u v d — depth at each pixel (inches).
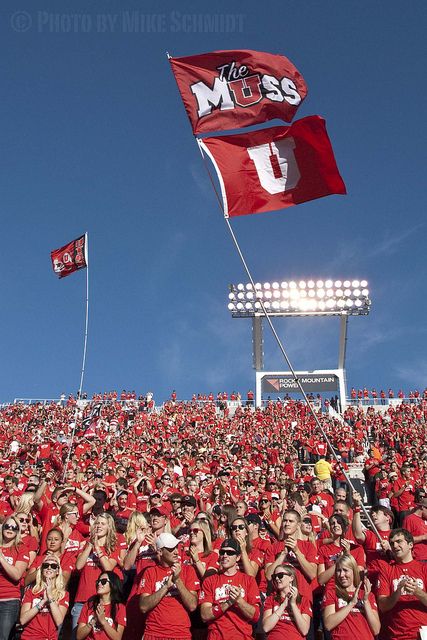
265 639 331.9
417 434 1267.2
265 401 1765.5
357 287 1716.3
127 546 375.6
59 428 1488.7
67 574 363.3
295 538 354.0
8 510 542.6
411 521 430.0
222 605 301.1
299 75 480.4
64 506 406.3
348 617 298.5
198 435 1316.4
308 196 461.1
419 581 301.4
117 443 1096.2
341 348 1702.8
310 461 1134.4
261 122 475.8
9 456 989.2
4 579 350.0
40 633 321.1
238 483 632.4
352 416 1526.8
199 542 336.5
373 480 749.9
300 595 304.0
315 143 457.1
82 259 877.2
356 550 350.3
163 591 305.1
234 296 1720.0
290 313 1702.8
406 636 294.7
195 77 478.6
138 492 589.3
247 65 479.5
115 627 310.0
